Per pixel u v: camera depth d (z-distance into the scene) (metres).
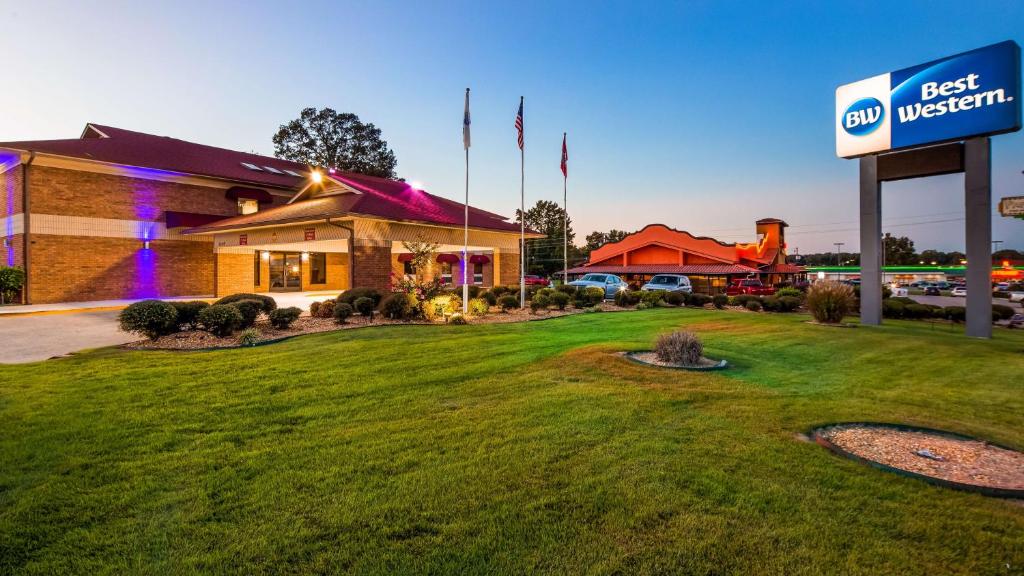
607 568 2.88
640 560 2.96
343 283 32.00
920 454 4.74
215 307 11.02
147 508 3.58
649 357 9.52
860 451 4.80
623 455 4.54
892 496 3.78
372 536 3.22
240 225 20.53
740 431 5.25
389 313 14.77
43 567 2.90
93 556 3.02
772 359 9.85
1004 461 4.61
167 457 4.51
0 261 22.39
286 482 3.99
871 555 3.02
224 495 3.77
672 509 3.55
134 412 5.82
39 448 4.70
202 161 27.00
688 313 18.61
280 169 31.19
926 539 3.21
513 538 3.19
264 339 11.03
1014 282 65.44
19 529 3.28
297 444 4.84
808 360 9.82
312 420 5.60
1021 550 3.08
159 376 7.60
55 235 20.88
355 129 53.56
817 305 15.96
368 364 8.56
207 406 6.09
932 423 5.80
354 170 53.72
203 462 4.39
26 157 19.91
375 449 4.70
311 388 6.98
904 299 21.34
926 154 15.00
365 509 3.55
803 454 4.60
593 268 50.34
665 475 4.11
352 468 4.26
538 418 5.66
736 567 2.90
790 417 5.80
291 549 3.07
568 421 5.55
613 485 3.92
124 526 3.34
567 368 8.38
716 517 3.44
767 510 3.55
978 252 13.96
